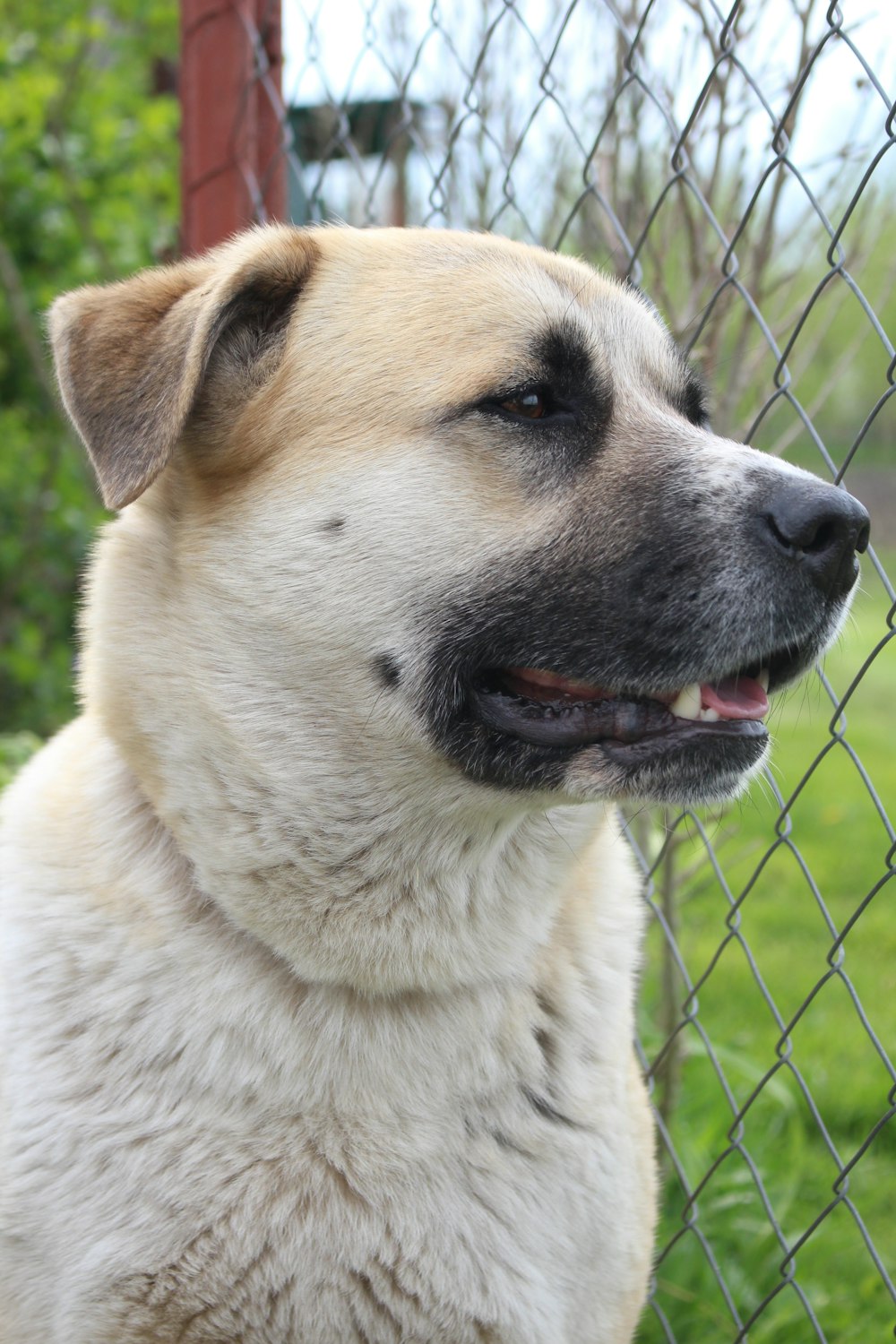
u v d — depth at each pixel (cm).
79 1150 239
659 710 259
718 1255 364
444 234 274
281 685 252
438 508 249
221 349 260
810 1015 495
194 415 261
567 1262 252
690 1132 400
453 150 417
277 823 252
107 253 774
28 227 763
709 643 248
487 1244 244
